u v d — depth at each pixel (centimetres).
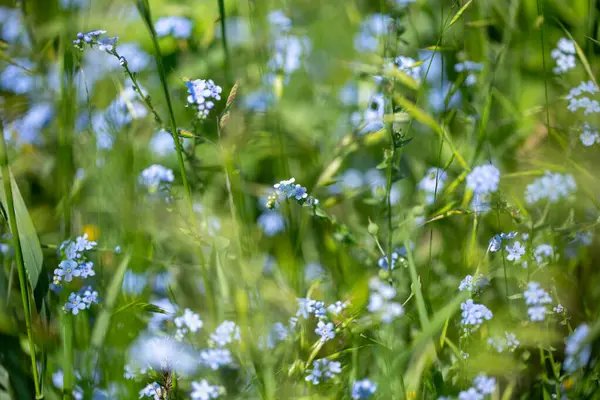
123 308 90
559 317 93
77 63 98
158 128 93
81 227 98
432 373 90
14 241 89
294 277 96
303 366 90
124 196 96
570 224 94
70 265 91
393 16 95
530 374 92
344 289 95
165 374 88
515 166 101
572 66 101
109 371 90
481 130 98
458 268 97
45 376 91
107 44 91
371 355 93
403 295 94
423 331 88
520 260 92
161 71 89
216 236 92
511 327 91
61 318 91
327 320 91
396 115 92
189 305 95
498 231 94
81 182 98
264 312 90
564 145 98
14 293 96
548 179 92
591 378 90
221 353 88
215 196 101
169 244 97
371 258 95
